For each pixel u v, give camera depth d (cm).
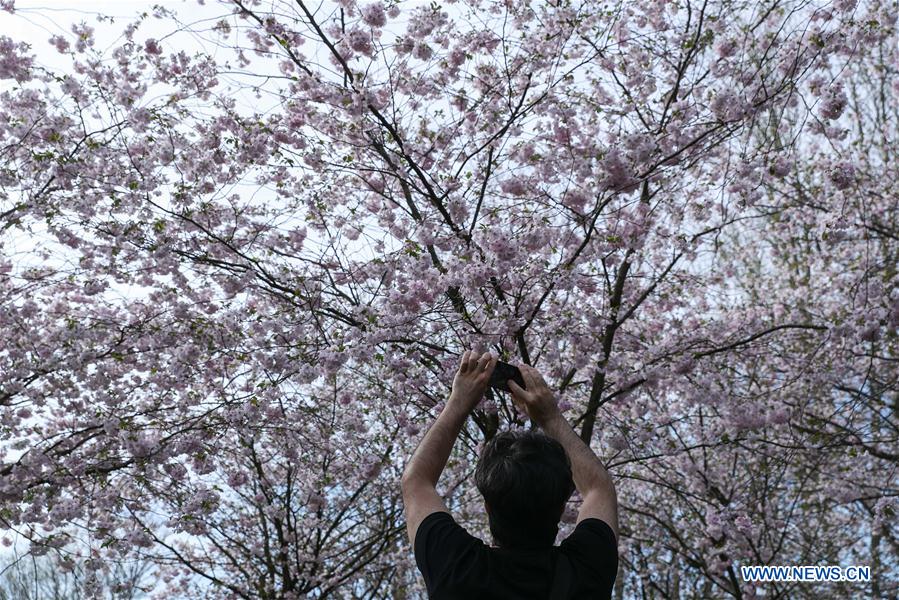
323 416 795
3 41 684
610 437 788
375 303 658
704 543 950
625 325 873
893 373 1005
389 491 977
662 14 748
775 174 685
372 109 660
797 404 948
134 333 705
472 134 725
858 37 666
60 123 702
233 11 673
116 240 679
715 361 848
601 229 714
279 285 696
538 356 736
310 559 940
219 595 1028
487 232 612
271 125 719
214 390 737
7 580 1121
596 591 163
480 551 163
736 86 685
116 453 729
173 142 698
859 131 1273
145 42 694
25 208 671
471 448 798
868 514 1075
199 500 701
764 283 1251
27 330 720
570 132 735
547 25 685
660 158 700
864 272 859
